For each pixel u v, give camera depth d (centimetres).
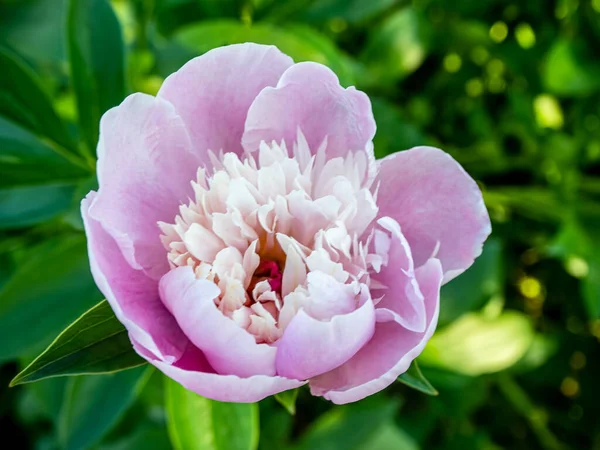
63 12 56
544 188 67
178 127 39
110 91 48
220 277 38
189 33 51
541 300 72
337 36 69
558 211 63
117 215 38
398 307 39
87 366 37
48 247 51
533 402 72
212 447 45
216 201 39
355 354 39
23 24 55
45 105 49
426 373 56
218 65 39
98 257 36
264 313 38
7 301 47
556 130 67
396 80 66
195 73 38
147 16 57
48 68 58
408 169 40
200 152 40
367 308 37
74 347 37
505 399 72
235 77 39
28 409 63
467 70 71
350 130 39
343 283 38
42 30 55
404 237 40
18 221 48
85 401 48
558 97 68
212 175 40
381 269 39
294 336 36
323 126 40
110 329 37
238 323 38
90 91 48
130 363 37
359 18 58
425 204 40
